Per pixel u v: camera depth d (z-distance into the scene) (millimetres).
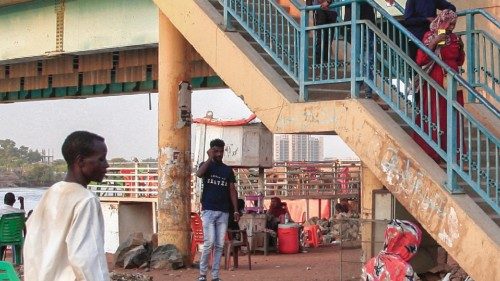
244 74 10734
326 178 24797
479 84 10688
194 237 15227
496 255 7812
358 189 24766
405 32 9070
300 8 10055
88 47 19484
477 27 12672
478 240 7992
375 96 10094
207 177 11273
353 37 9453
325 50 10367
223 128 20359
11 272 6562
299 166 25156
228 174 11320
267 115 10352
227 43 11047
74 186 4633
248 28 10805
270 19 10688
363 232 11773
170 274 13273
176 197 14172
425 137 8719
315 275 13039
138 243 14438
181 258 13969
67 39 19969
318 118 9680
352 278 12242
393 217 11508
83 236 4469
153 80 22578
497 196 8234
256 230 17625
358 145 9234
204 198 11297
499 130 10234
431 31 9602
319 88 10297
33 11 20781
